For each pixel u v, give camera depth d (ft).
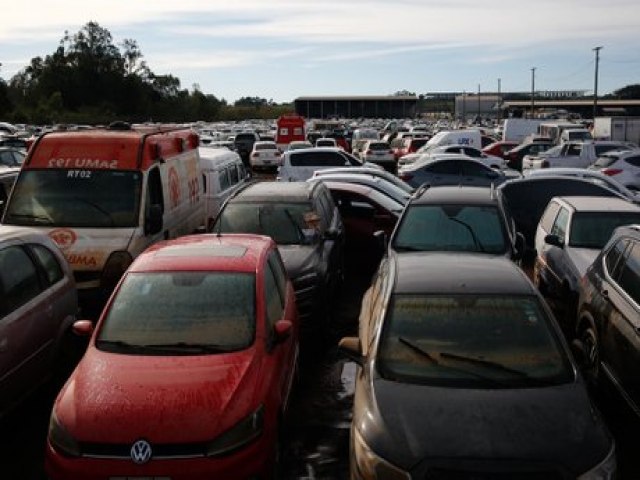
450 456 13.84
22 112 285.64
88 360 17.70
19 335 20.44
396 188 46.21
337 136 158.81
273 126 254.68
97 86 365.61
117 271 28.37
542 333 17.24
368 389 16.05
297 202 32.91
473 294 18.31
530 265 40.86
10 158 70.03
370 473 14.15
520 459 13.73
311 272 28.60
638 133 123.34
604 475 13.73
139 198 30.55
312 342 29.19
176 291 19.65
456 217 29.30
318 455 19.43
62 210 30.19
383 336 17.37
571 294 28.50
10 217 30.17
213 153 49.60
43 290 22.50
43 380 22.26
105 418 15.60
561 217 33.42
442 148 91.81
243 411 16.05
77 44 371.56
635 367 19.39
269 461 16.67
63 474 15.26
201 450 15.30
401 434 14.42
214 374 16.96
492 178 69.87
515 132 144.36
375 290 22.50
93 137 32.14
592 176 49.98
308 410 22.50
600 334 22.62
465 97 393.91
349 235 41.14
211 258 20.97
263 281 20.26
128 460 15.14
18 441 20.44
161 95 391.86
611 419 21.95
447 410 14.99
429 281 18.94
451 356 16.66
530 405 15.11
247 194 34.09
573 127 130.72
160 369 17.12
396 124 250.78
